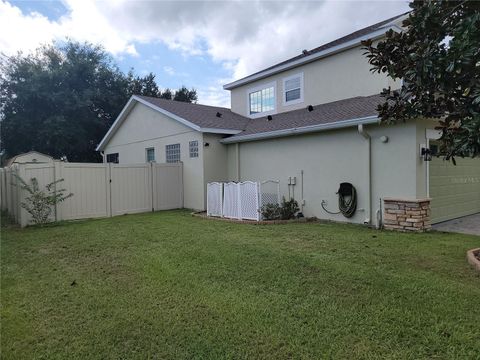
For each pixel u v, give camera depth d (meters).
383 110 5.32
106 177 11.02
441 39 4.40
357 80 11.15
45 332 3.13
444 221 8.90
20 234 7.91
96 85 25.59
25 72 23.23
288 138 10.37
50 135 22.47
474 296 3.64
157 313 3.44
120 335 3.04
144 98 15.02
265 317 3.29
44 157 19.03
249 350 2.75
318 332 2.98
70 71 24.20
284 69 13.45
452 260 5.01
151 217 10.31
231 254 5.55
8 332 3.14
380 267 4.71
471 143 4.04
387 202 7.82
